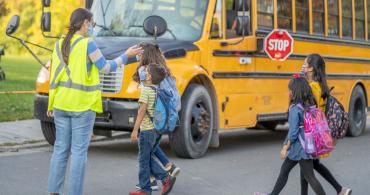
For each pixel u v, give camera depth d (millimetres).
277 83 15062
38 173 10906
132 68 12094
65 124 8109
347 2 18094
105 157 12758
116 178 10695
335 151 14758
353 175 11734
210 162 12578
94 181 10430
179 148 12586
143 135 9211
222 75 13375
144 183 9320
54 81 8070
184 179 10844
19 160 12117
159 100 9180
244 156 13562
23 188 9742
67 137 8156
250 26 14125
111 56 11906
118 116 12016
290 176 11531
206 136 13031
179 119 12422
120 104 11992
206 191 10039
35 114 13016
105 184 10234
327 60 16984
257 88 14398
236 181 10844
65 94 7984
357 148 15398
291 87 8523
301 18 15938
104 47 12266
